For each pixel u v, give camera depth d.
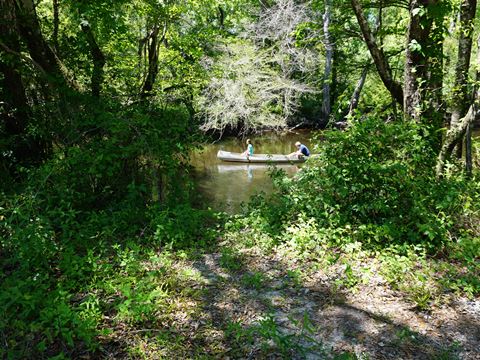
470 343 3.48
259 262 5.07
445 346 3.44
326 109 24.31
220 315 3.89
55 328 3.30
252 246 5.55
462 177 6.24
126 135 6.53
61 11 9.96
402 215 5.60
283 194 6.84
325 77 20.50
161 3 10.87
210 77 15.22
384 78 7.43
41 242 4.35
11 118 7.63
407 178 5.55
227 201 10.66
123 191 6.83
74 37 9.28
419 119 6.64
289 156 16.47
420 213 5.23
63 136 7.01
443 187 5.72
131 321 3.58
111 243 5.39
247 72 17.30
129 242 4.99
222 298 4.20
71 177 6.11
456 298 4.15
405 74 6.86
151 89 11.11
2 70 7.35
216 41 16.05
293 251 5.28
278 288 4.42
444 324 3.74
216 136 20.42
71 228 5.56
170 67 13.23
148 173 6.90
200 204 9.16
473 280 4.32
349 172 5.79
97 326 3.50
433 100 6.97
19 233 4.28
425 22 6.33
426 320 3.80
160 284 4.33
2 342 3.17
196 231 5.96
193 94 14.26
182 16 12.33
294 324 3.75
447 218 5.30
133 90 9.22
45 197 5.62
